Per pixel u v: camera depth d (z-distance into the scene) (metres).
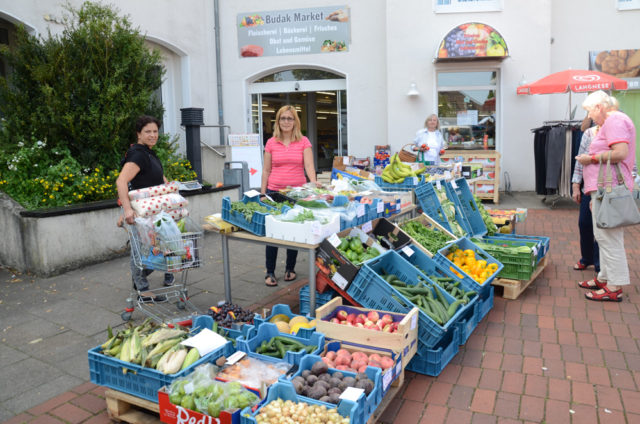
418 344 3.41
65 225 5.87
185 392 2.58
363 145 11.96
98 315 4.57
